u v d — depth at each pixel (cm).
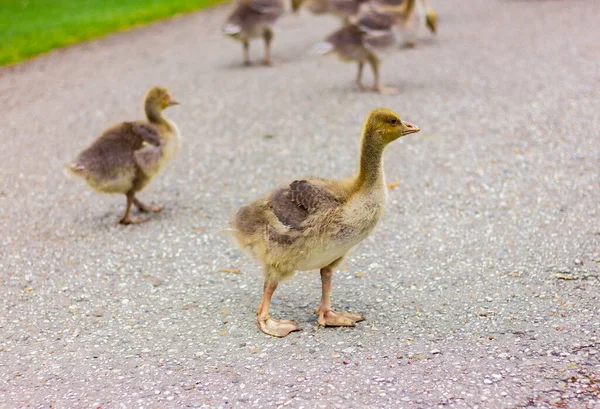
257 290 260
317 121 340
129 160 282
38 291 262
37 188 305
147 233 282
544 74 391
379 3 445
